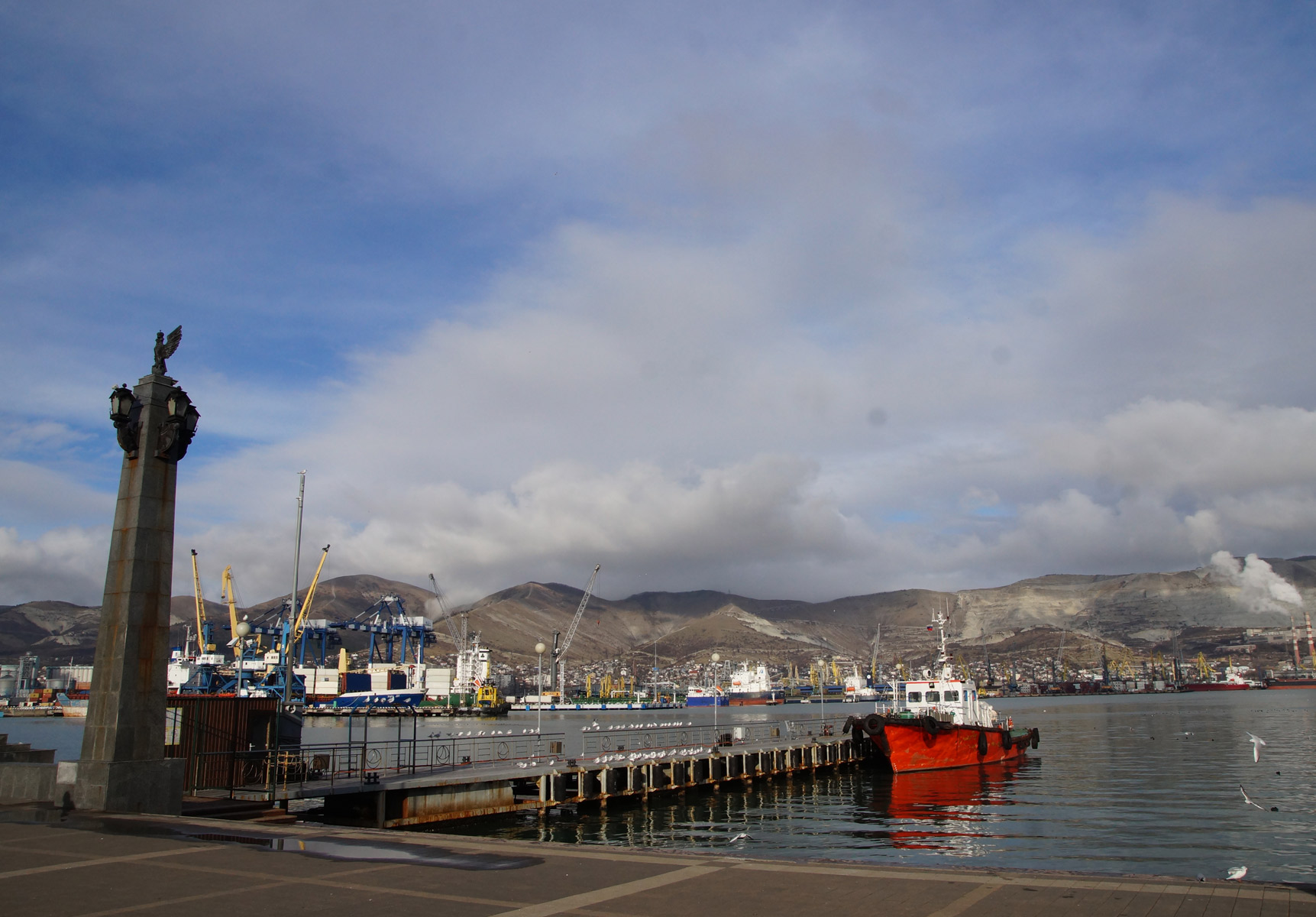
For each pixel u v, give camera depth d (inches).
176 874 619.2
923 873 612.7
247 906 528.7
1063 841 1641.2
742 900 537.6
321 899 545.6
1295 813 1952.5
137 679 1039.6
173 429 1097.4
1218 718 6658.5
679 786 2313.0
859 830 1784.0
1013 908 514.6
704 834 1731.1
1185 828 1765.5
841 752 3144.7
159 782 1036.5
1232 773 2785.4
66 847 732.0
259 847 731.4
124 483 1090.1
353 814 1542.8
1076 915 497.7
